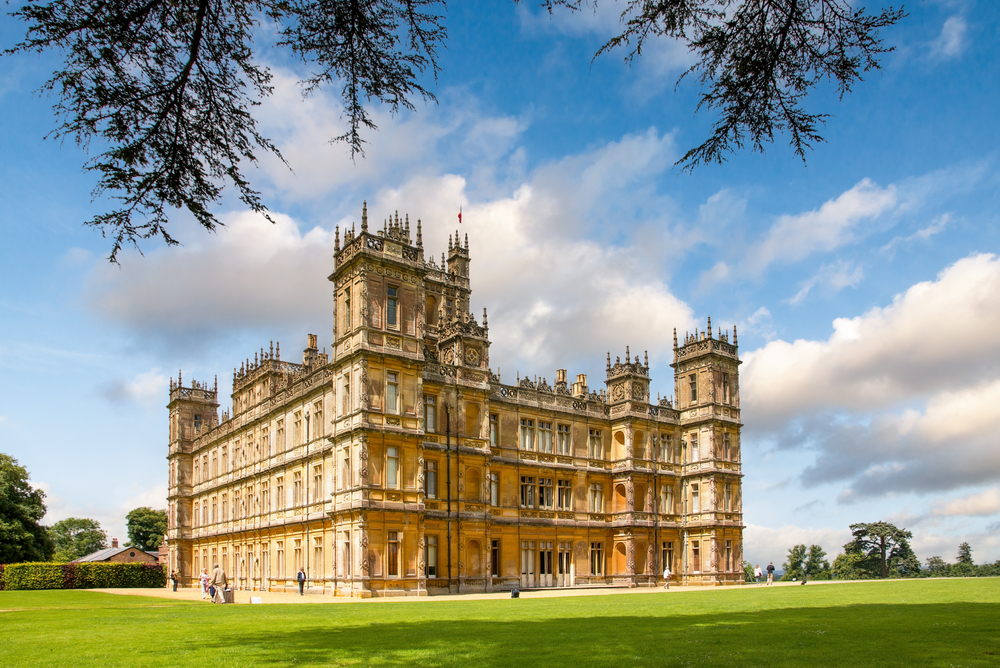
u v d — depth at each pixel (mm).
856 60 9734
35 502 78938
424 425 53094
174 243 9961
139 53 9211
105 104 9219
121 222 9688
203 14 9273
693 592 47938
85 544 156750
